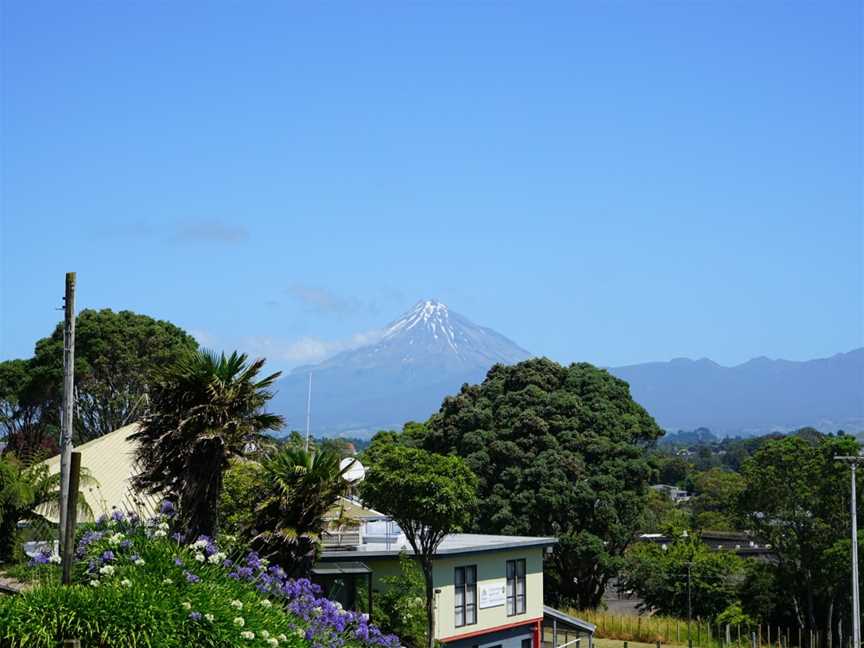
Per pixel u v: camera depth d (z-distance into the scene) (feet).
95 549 59.52
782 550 238.27
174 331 263.29
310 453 84.33
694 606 245.65
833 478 229.04
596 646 192.54
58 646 50.98
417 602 130.62
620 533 230.27
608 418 241.14
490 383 249.55
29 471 99.45
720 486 380.78
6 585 67.87
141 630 52.70
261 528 80.84
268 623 59.31
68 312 64.95
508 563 153.69
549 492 225.76
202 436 74.69
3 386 249.96
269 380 79.71
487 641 147.74
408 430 264.52
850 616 230.68
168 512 69.67
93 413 248.73
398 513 130.52
